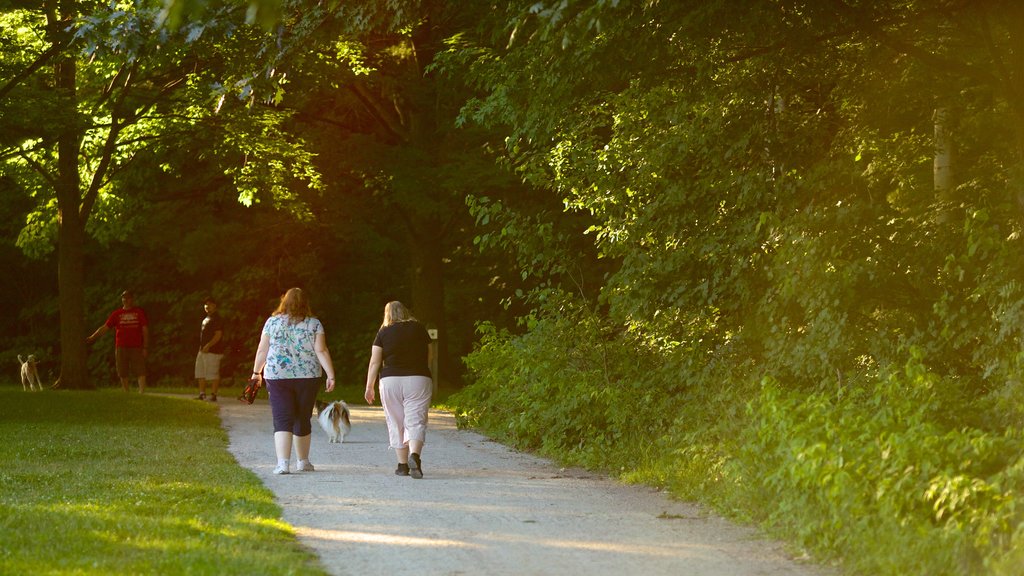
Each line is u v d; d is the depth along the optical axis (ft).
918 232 52.70
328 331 179.93
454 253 161.89
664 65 56.59
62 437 68.95
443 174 125.18
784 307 53.26
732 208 59.41
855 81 66.44
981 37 58.59
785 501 37.99
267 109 125.59
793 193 56.59
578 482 52.80
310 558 33.50
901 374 45.37
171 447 64.23
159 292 183.21
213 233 159.33
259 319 178.81
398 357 54.95
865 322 50.96
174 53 103.24
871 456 35.60
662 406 60.13
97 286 186.50
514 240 69.41
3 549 31.86
